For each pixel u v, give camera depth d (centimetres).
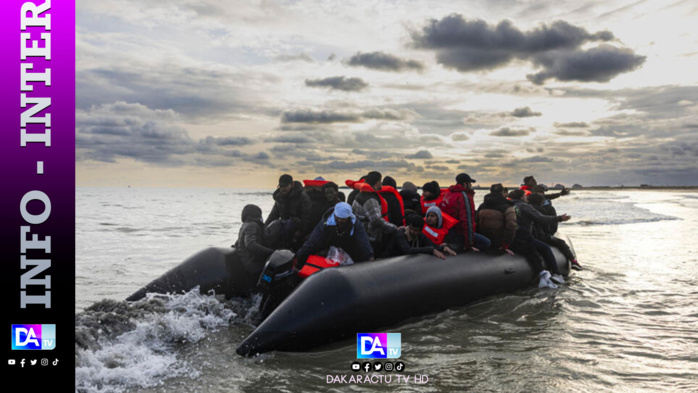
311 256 562
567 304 639
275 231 607
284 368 414
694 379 389
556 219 762
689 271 887
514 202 748
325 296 478
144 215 2592
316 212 642
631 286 753
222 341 479
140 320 473
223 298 558
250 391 364
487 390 366
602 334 510
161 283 561
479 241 712
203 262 578
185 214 2717
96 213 2755
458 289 606
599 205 3688
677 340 490
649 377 392
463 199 683
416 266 572
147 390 362
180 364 416
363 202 600
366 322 495
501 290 684
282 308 468
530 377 391
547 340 489
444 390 367
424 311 563
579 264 947
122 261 953
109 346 433
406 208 711
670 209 3244
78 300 625
